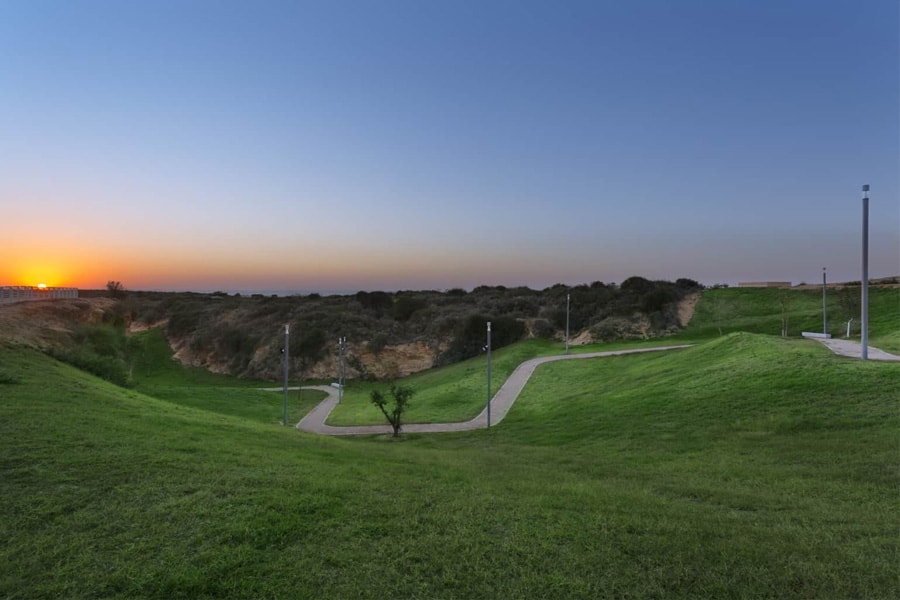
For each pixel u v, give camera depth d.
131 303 83.50
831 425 13.61
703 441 14.33
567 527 6.42
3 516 6.25
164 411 15.67
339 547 5.74
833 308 49.84
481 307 73.06
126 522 6.20
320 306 76.88
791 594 4.80
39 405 12.66
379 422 29.80
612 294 68.88
